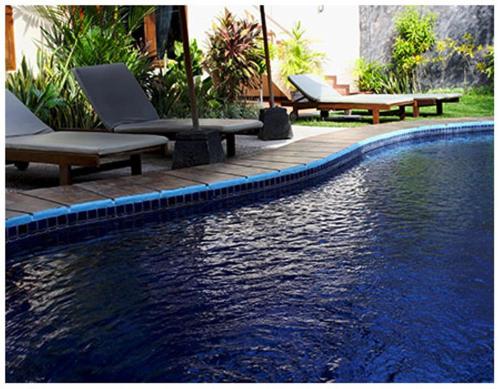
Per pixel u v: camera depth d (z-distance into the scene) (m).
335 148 7.83
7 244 4.33
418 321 3.07
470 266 3.86
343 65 15.68
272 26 14.03
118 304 3.31
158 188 5.43
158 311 3.22
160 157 8.01
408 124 10.67
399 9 15.51
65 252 4.27
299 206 5.56
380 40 15.85
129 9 10.70
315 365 2.63
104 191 5.31
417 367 2.61
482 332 2.94
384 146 9.34
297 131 10.40
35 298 3.39
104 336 2.93
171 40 12.72
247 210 5.47
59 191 5.32
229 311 3.21
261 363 2.66
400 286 3.54
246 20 12.53
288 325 3.04
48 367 2.62
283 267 3.88
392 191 6.10
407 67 15.26
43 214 4.55
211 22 13.18
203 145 6.68
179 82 10.45
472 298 3.35
